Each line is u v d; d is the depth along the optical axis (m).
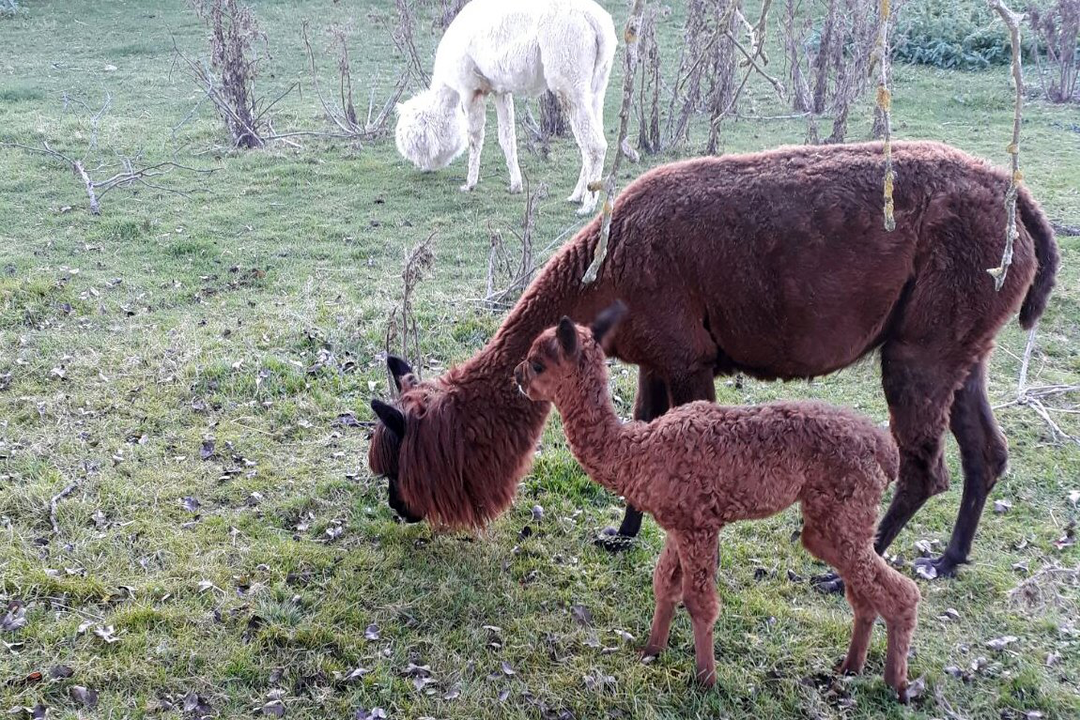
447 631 3.83
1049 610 3.92
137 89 13.27
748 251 3.76
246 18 11.41
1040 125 11.63
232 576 4.10
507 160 9.58
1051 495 4.75
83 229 8.27
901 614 3.31
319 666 3.60
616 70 14.57
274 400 5.59
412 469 3.96
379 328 6.40
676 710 3.43
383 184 9.87
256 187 9.61
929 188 3.68
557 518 4.57
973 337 3.74
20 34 16.56
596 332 3.38
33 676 3.46
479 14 9.04
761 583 4.13
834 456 3.14
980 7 15.52
